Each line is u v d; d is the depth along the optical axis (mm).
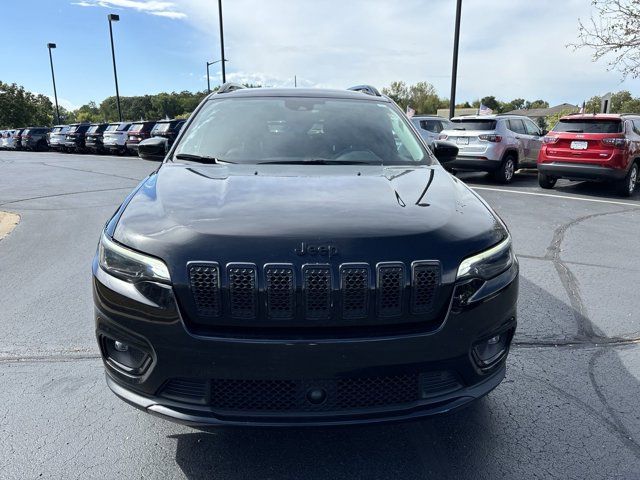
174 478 2430
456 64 15477
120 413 2943
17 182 13422
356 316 2115
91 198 10414
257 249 2121
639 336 3939
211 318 2119
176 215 2352
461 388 2305
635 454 2602
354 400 2178
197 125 3682
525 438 2730
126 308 2207
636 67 11078
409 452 2615
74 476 2436
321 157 3355
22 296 4664
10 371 3391
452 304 2189
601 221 7934
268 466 2510
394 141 3590
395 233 2209
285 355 2076
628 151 10258
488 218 2555
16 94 63875
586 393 3160
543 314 4344
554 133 11031
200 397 2188
